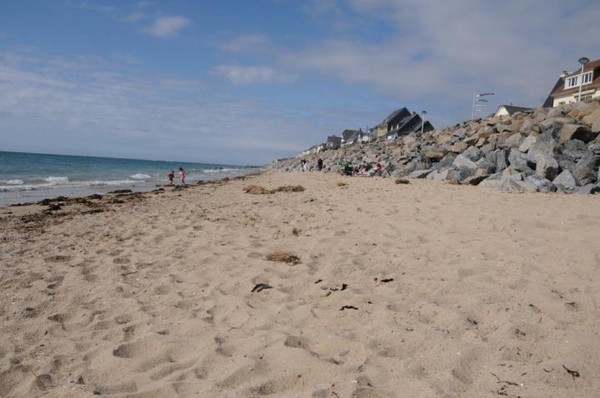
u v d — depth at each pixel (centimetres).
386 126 8625
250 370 338
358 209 1124
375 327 406
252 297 518
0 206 1636
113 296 534
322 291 518
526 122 2156
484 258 602
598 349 332
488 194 1245
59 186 2844
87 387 328
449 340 370
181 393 313
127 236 896
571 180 1327
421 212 995
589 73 4119
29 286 573
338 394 294
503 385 295
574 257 565
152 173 5744
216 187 2484
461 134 2725
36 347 400
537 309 418
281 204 1358
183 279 599
